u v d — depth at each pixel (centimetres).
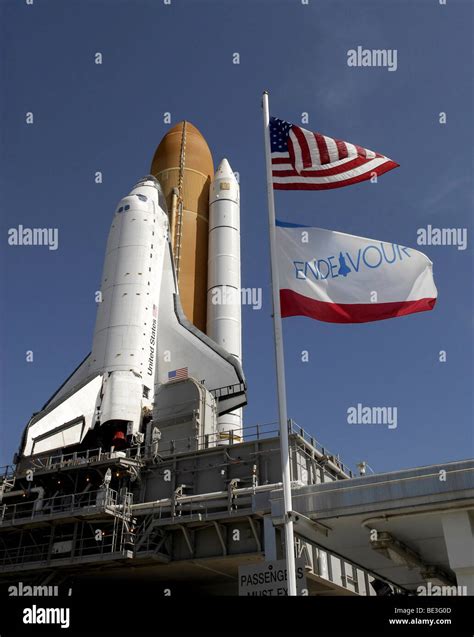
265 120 1956
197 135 7594
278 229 1841
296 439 3581
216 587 4047
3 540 3862
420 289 1783
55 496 3869
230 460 3659
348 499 1578
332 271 1789
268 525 2048
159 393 4391
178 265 6366
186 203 6831
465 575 1474
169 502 3566
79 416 4328
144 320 4847
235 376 4978
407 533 1733
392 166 1950
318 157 1939
